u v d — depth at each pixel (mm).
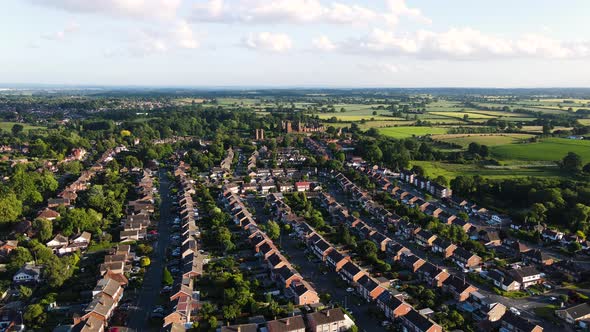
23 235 195750
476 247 192250
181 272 165625
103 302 138250
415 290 154125
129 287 158500
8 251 181750
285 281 155750
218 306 144500
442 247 190125
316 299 148500
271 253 176750
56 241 191875
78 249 189000
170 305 141875
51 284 153000
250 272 169750
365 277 157500
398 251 182875
